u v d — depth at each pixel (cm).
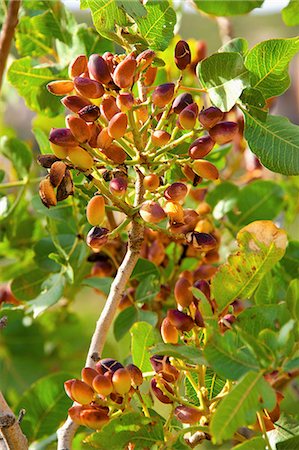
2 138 125
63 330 152
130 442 90
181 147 101
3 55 116
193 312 94
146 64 94
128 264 94
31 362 151
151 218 91
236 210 127
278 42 94
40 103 123
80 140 91
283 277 117
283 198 127
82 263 119
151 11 96
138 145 93
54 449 116
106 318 94
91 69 93
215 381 96
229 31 141
